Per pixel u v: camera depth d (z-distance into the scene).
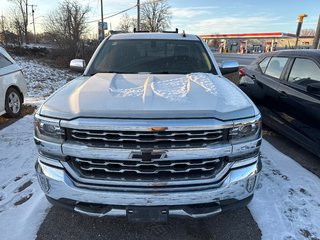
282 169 3.75
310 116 3.96
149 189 2.03
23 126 5.59
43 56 27.03
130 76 2.97
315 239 2.47
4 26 44.22
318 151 3.86
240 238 2.48
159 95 2.27
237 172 2.12
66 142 2.03
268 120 5.10
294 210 2.86
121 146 1.96
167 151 1.95
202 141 2.00
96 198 2.05
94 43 29.16
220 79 2.97
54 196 2.17
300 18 11.27
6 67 6.09
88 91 2.37
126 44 3.69
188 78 2.89
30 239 2.44
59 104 2.18
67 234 2.51
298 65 4.48
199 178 2.05
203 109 2.06
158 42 3.73
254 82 5.60
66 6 29.12
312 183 3.40
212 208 2.14
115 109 2.03
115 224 2.65
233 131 2.06
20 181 3.38
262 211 2.83
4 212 2.78
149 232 2.55
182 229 2.59
